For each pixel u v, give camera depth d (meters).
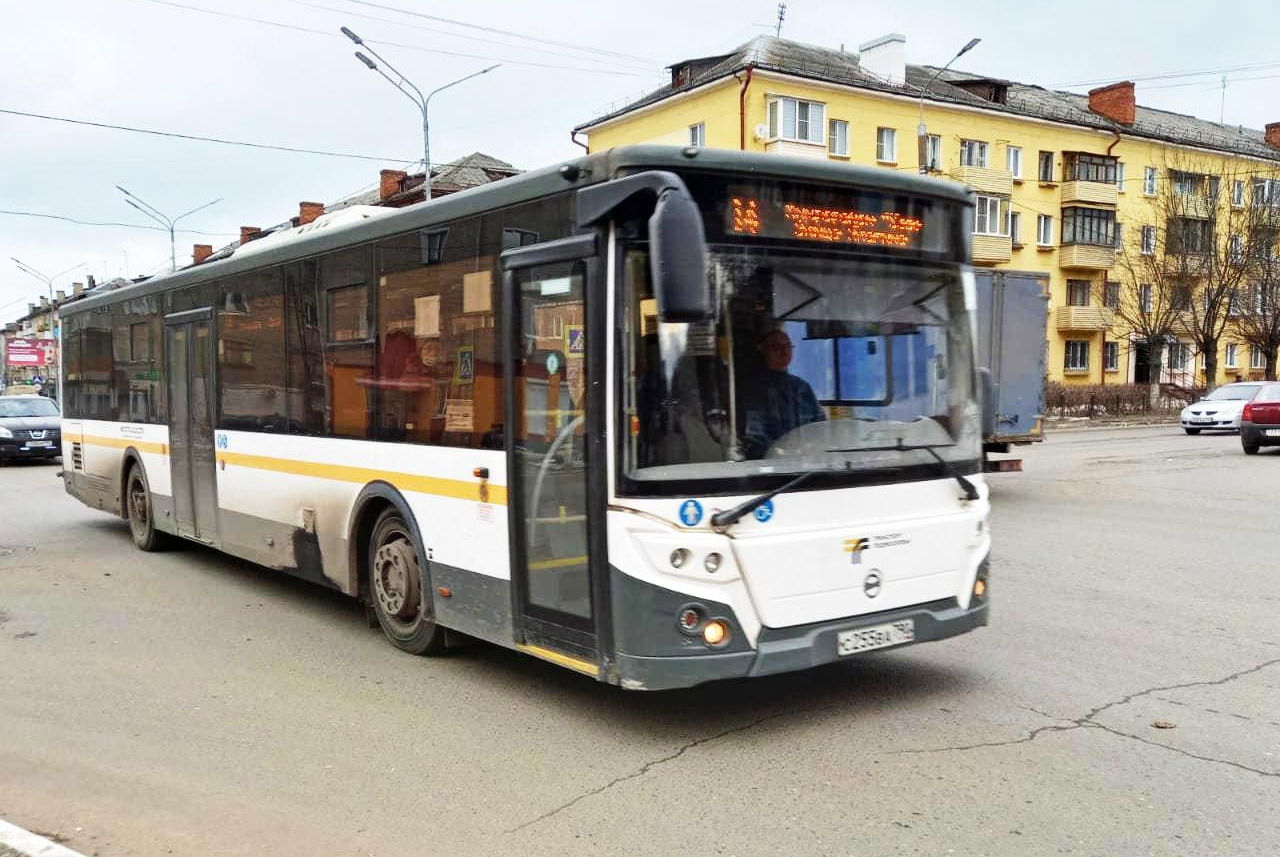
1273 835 3.96
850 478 5.05
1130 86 50.34
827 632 4.91
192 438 9.57
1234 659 6.44
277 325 7.97
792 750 4.91
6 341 79.56
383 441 6.66
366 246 6.80
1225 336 52.28
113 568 10.16
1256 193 44.59
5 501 16.36
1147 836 3.95
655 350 4.70
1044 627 7.27
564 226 5.04
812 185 5.03
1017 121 45.06
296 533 7.82
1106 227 48.16
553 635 5.23
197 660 6.73
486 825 4.13
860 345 5.17
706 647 4.66
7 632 7.55
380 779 4.64
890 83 40.53
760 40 39.53
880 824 4.08
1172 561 9.84
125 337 11.19
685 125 38.81
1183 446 25.02
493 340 5.60
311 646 7.04
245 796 4.46
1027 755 4.81
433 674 6.30
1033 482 16.84
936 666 6.30
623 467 4.69
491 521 5.67
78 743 5.17
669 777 4.60
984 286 14.20
